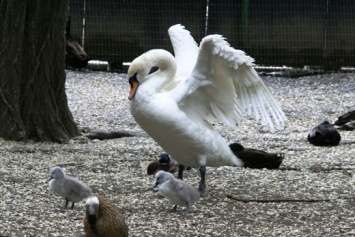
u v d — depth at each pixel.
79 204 9.60
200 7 25.97
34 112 14.25
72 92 21.12
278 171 11.90
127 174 11.46
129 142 14.61
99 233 7.30
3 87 14.13
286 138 15.31
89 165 12.07
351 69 25.77
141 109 10.02
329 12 25.62
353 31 25.62
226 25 25.97
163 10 26.08
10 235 8.23
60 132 14.38
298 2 25.64
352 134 15.75
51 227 8.59
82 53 25.34
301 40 25.80
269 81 24.05
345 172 11.88
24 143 13.98
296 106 19.70
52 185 9.23
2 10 14.16
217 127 16.42
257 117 10.44
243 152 12.03
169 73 10.21
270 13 25.77
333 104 20.03
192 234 8.52
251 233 8.63
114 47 26.39
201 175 10.30
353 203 9.98
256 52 25.98
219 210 9.55
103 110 18.53
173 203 9.36
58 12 14.24
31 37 14.11
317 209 9.67
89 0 26.23
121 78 24.36
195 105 10.35
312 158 13.12
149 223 8.88
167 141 10.22
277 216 9.34
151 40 26.25
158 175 9.18
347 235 8.62
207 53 9.98
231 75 10.23
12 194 9.95
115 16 26.27
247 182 11.07
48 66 14.23
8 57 14.10
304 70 25.81
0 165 11.84
